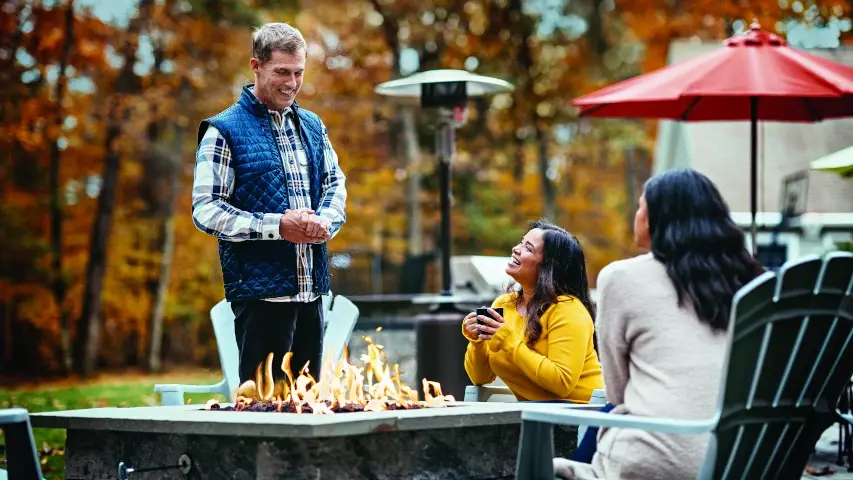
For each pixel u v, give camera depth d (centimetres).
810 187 1927
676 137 2277
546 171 2656
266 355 457
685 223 336
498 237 2692
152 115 2130
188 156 2422
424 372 861
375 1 2428
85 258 2398
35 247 2269
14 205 2270
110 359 2619
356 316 536
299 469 330
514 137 2675
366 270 2752
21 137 2078
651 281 337
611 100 795
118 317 2458
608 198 2891
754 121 859
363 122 2425
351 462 338
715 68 795
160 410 397
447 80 850
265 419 331
